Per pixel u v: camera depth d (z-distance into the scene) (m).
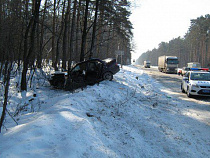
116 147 3.95
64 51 16.19
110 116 5.93
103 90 9.21
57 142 3.24
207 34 58.59
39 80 12.62
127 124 5.61
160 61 37.12
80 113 5.21
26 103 7.50
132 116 6.48
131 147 4.16
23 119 4.87
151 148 4.35
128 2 13.73
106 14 15.57
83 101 6.61
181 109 8.09
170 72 31.45
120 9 16.00
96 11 14.23
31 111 6.27
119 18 16.03
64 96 7.32
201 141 4.84
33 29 9.07
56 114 4.59
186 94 12.16
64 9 16.70
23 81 9.05
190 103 9.34
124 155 3.70
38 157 2.67
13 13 8.34
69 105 5.71
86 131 3.88
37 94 9.15
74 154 2.87
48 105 6.71
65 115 4.55
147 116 6.75
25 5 10.26
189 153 4.19
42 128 3.58
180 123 6.18
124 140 4.44
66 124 4.04
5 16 8.07
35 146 2.96
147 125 5.79
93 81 11.52
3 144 3.01
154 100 9.77
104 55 33.91
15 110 6.40
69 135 3.48
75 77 11.28
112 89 10.27
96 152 3.26
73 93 7.92
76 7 14.84
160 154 4.11
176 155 4.10
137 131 5.26
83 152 3.06
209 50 62.72
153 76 25.48
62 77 10.82
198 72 11.77
